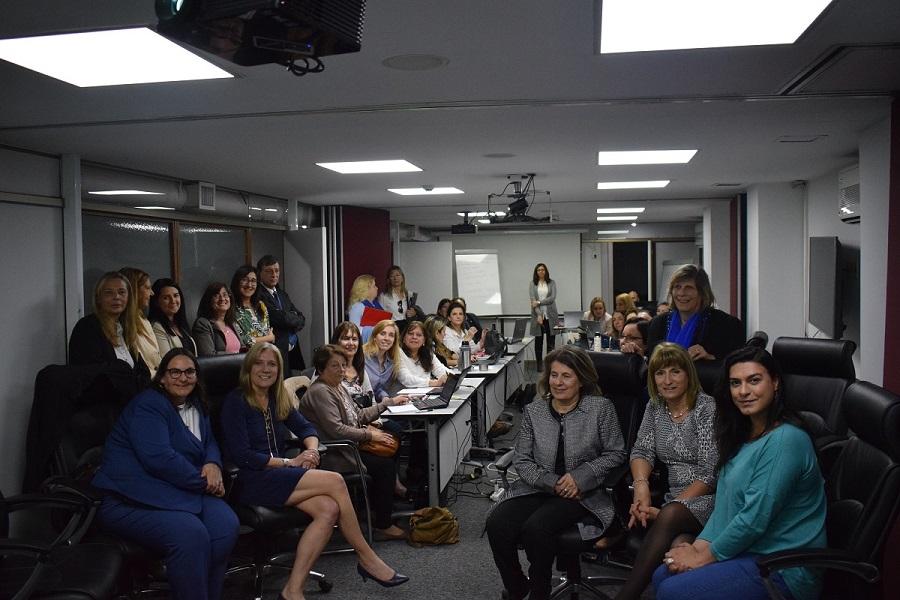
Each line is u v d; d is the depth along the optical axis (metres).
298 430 4.13
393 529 4.49
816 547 2.51
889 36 2.88
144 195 5.89
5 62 2.97
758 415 2.70
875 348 4.46
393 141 4.93
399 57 3.04
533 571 3.20
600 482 3.33
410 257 12.73
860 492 2.51
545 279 12.34
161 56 2.91
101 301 4.19
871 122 4.54
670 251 15.32
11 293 4.51
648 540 2.93
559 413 3.56
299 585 3.46
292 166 5.93
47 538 4.51
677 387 3.26
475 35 2.79
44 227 4.81
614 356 3.86
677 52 3.06
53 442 3.53
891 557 3.40
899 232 3.89
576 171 6.67
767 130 4.80
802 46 3.00
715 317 4.11
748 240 8.58
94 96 3.54
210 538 3.26
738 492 2.63
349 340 5.00
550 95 3.76
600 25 2.70
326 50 2.02
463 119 4.28
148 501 3.24
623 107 4.06
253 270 5.93
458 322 7.77
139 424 3.35
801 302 8.07
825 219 7.29
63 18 2.51
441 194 8.41
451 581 3.85
